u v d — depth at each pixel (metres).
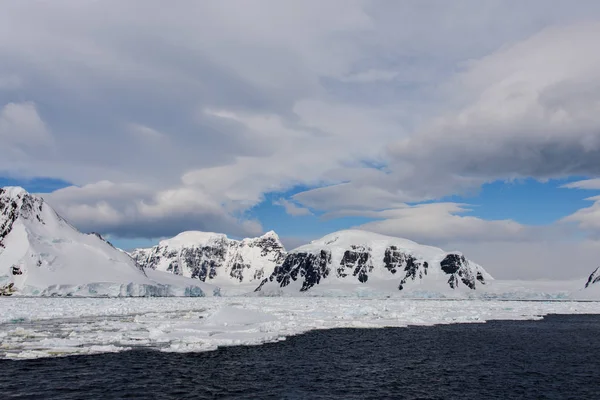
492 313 95.50
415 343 47.03
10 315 67.75
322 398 25.47
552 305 145.25
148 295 175.50
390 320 71.12
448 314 88.12
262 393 26.38
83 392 25.94
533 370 33.72
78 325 56.31
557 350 43.22
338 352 40.53
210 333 47.78
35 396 25.08
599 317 89.44
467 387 28.42
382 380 30.09
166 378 29.33
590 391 27.69
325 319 71.56
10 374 29.73
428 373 32.41
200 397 25.42
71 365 32.50
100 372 30.56
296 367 33.59
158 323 58.47
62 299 134.62
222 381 28.97
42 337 45.50
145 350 38.38
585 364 36.19
